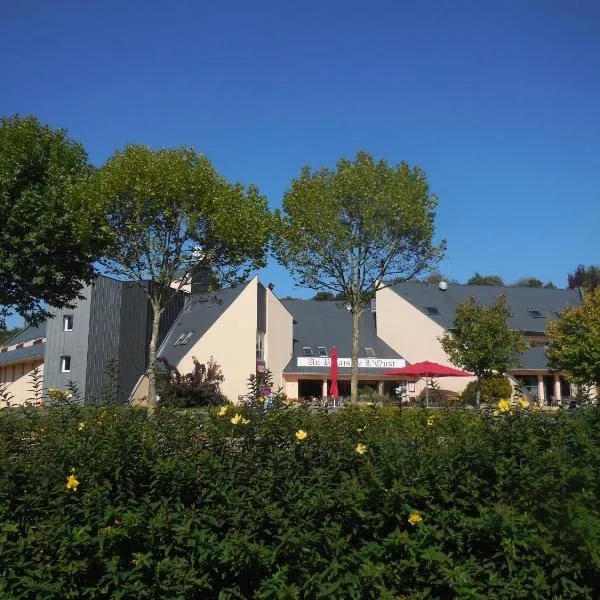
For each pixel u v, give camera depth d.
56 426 4.56
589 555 3.34
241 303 38.12
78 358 37.16
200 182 25.22
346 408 4.87
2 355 47.03
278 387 5.20
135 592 3.41
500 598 3.35
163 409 4.62
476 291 48.16
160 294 26.11
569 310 33.00
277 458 3.93
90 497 3.63
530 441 3.90
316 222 30.16
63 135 23.53
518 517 3.48
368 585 3.33
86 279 23.52
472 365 33.44
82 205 22.94
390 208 29.73
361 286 30.80
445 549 3.57
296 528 3.51
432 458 3.80
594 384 5.15
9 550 3.47
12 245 20.36
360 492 3.57
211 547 3.50
